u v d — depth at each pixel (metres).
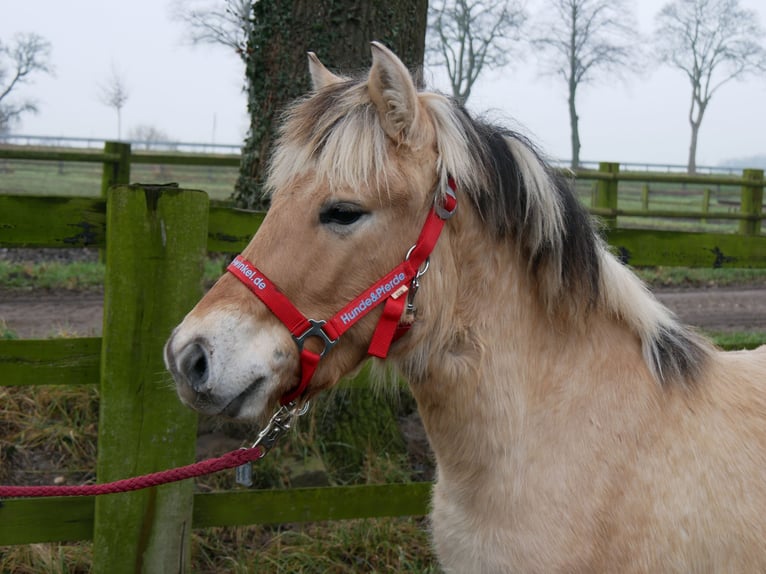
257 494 2.87
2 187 13.13
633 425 1.86
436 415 1.98
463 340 1.91
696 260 3.58
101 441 2.65
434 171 1.85
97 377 2.78
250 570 3.02
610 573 1.79
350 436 3.78
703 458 1.82
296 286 1.79
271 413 1.92
